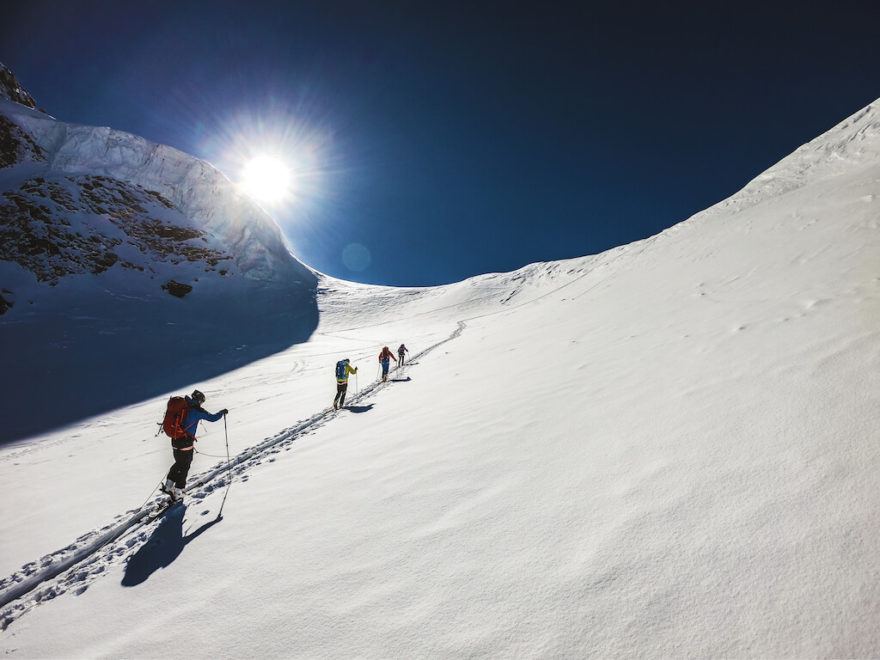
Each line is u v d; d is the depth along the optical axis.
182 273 64.81
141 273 59.81
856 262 6.11
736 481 2.32
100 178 69.25
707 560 1.86
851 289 4.96
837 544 1.69
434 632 1.95
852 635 1.36
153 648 2.35
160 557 3.53
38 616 2.98
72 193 64.12
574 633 1.72
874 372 2.85
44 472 8.42
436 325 54.97
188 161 83.31
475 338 22.95
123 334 41.38
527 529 2.57
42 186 62.12
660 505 2.35
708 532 2.01
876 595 1.45
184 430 5.21
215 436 8.77
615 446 3.33
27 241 53.16
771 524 1.92
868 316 3.86
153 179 78.62
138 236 66.25
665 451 2.96
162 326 46.62
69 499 6.09
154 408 19.97
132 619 2.70
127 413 19.39
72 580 3.51
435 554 2.58
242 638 2.26
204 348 40.81
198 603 2.70
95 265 56.19
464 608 2.05
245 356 38.28
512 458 3.75
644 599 1.77
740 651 1.44
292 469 5.31
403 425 6.29
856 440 2.25
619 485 2.72
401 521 3.12
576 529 2.41
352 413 8.74
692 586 1.76
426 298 78.25
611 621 1.72
